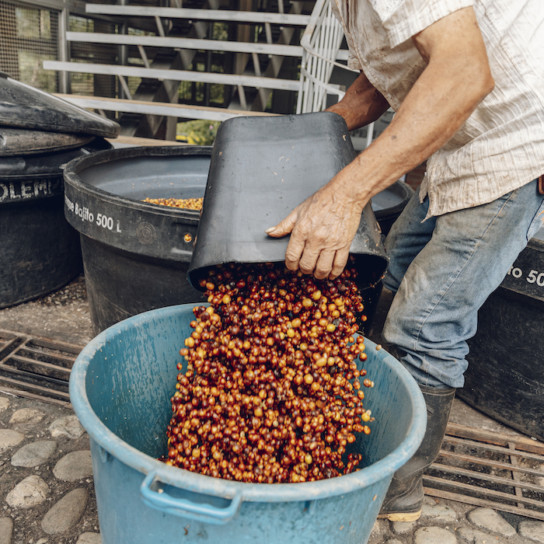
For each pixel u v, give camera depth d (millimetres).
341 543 1032
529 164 1267
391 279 1839
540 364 1883
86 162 2207
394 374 1324
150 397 1501
